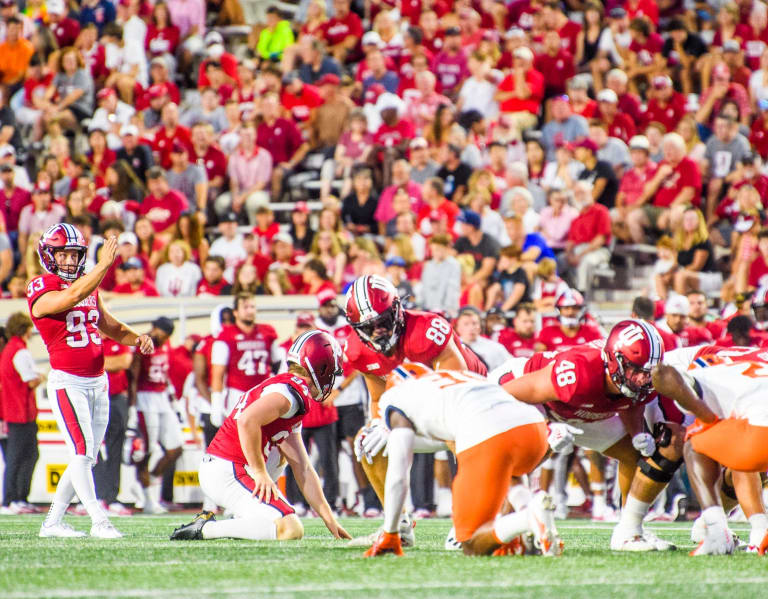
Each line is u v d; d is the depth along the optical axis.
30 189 46.00
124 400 32.78
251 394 19.55
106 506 32.66
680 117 48.94
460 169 43.50
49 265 21.64
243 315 32.53
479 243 39.59
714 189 44.00
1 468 34.97
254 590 13.10
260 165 45.84
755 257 38.59
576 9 54.28
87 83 51.06
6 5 51.88
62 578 14.20
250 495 19.33
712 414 16.94
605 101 46.59
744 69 50.50
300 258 41.88
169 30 52.88
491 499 15.59
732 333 30.61
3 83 51.66
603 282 41.12
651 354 16.42
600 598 12.50
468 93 48.69
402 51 50.84
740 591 13.05
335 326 32.94
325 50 51.50
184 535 20.14
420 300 38.16
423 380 16.02
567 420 17.91
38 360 37.34
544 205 43.59
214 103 49.25
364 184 43.62
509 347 33.97
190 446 35.03
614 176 43.41
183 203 43.88
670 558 16.45
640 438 17.38
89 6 53.75
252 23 59.09
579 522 29.55
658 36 52.22
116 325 22.64
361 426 33.00
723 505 19.14
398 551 16.34
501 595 12.68
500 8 53.41
